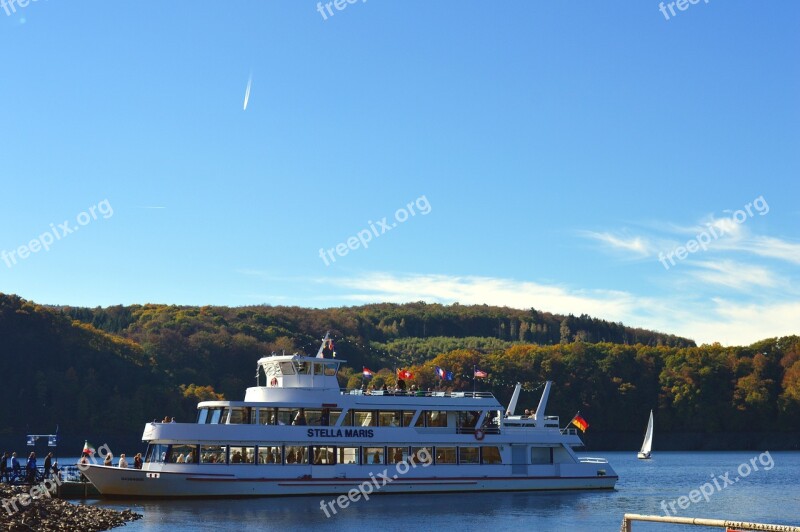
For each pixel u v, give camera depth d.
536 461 81.94
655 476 121.44
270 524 60.22
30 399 156.25
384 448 75.00
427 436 76.56
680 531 62.31
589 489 83.50
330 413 73.50
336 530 58.69
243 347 196.50
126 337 196.25
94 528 57.00
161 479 69.12
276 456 71.50
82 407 157.50
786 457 182.88
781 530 34.41
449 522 62.91
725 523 35.88
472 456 78.44
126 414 160.12
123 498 70.00
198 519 61.59
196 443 70.06
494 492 78.81
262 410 71.88
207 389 174.12
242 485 70.19
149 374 174.12
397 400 75.88
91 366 166.25
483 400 79.44
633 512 69.94
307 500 70.44
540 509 70.12
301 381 73.81
